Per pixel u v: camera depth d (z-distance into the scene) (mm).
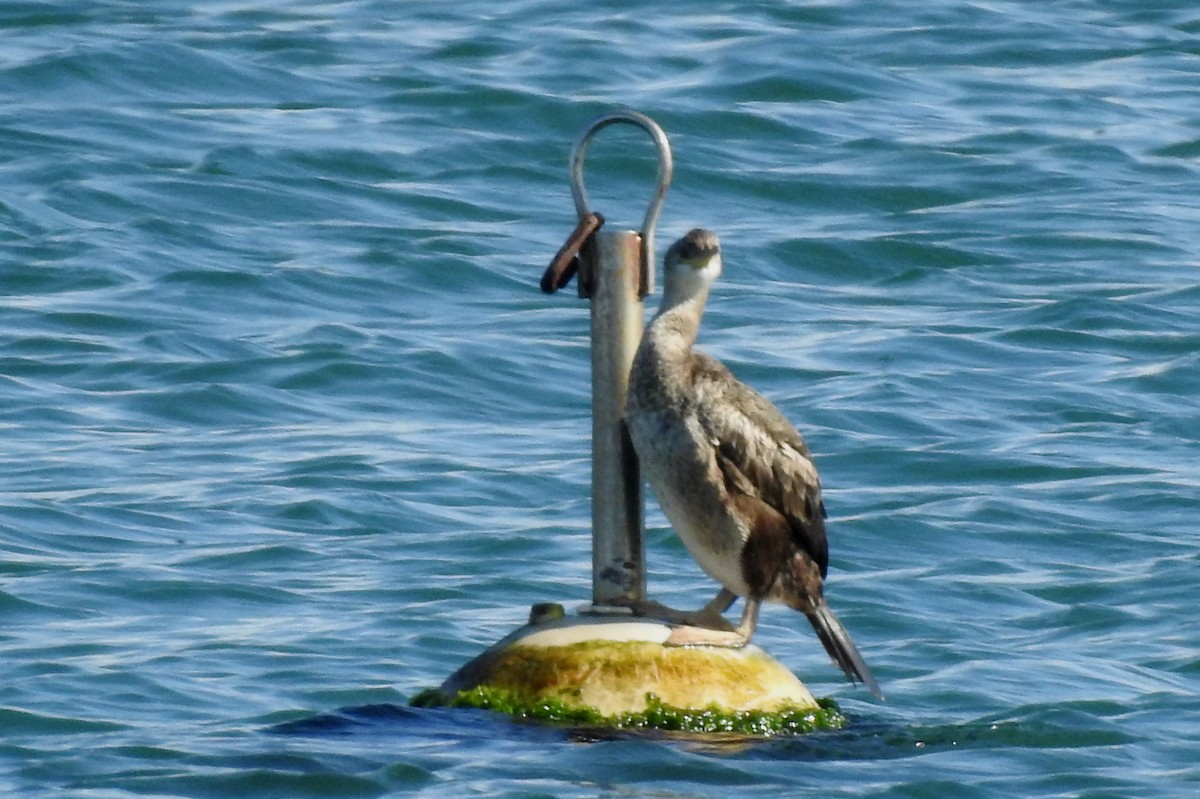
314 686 11617
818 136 27547
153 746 10164
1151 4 34219
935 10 33031
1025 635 13039
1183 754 10281
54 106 28031
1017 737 10500
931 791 9461
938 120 28438
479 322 21328
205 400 18844
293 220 24484
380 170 26219
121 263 22703
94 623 12961
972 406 18750
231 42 30891
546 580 14117
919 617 13391
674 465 9586
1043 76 30500
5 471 16688
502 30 31922
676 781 9305
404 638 12680
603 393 9797
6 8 32469
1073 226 24547
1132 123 28562
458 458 17266
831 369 19781
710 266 9664
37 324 20812
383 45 31062
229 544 14852
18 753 10102
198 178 25531
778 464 9703
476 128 27625
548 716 9719
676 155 26547
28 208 24312
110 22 32000
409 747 9750
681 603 13633
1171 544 15023
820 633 9914
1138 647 12695
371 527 15438
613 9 33031
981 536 15266
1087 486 16484
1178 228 24609
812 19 32500
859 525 15500
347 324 21031
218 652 12273
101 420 18328
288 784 9430
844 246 23656
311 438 17891
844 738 10156
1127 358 20156
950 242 23844
